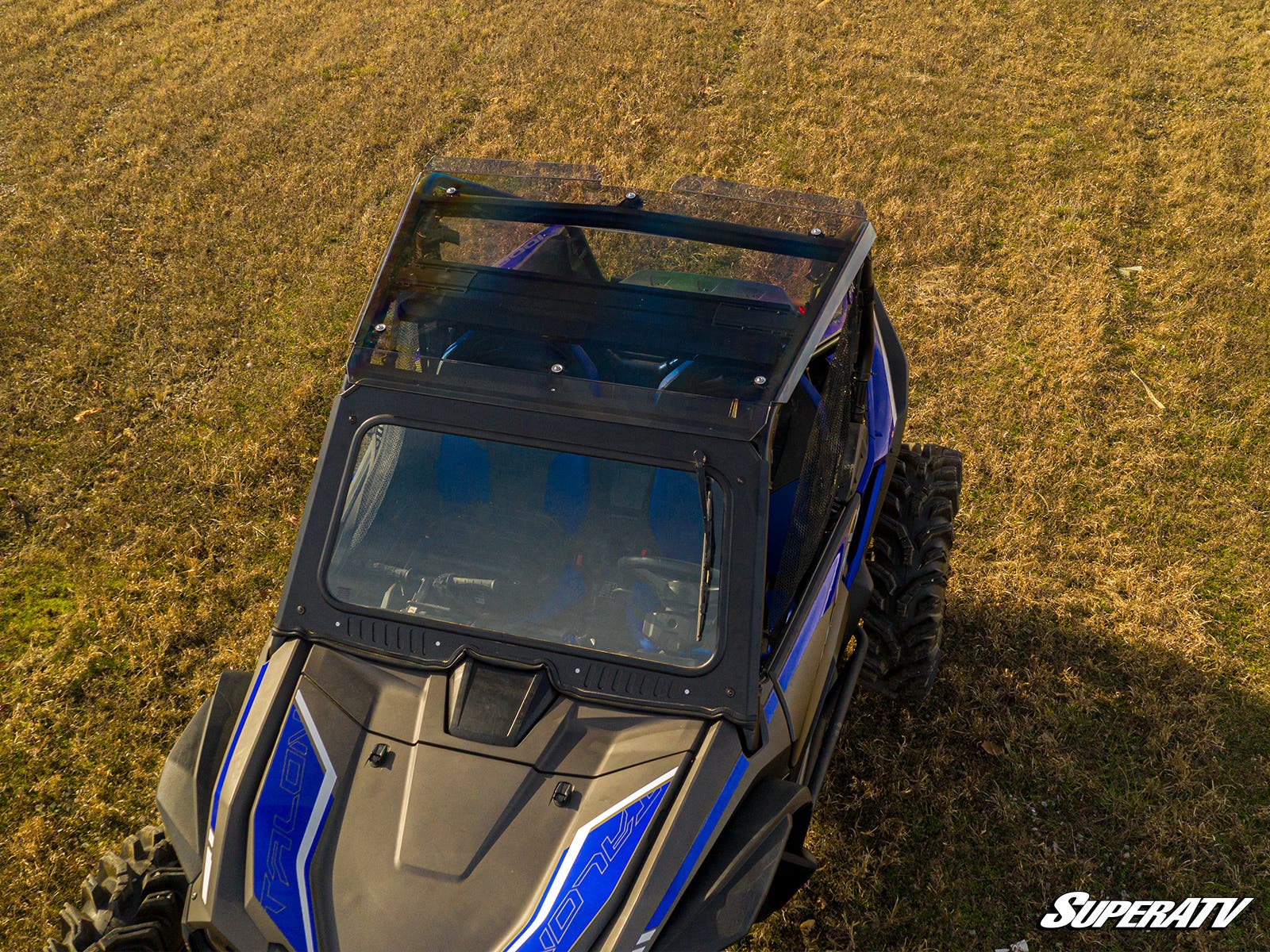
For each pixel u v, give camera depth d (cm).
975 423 692
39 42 1344
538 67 1223
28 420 674
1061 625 540
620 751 292
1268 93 1198
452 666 308
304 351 746
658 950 261
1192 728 485
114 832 432
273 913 258
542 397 327
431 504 337
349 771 287
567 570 326
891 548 465
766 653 331
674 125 1088
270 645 321
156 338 754
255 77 1226
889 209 934
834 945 396
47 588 554
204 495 612
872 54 1281
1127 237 924
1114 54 1280
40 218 926
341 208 941
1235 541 603
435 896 261
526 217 408
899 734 482
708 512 309
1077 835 439
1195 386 730
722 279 401
